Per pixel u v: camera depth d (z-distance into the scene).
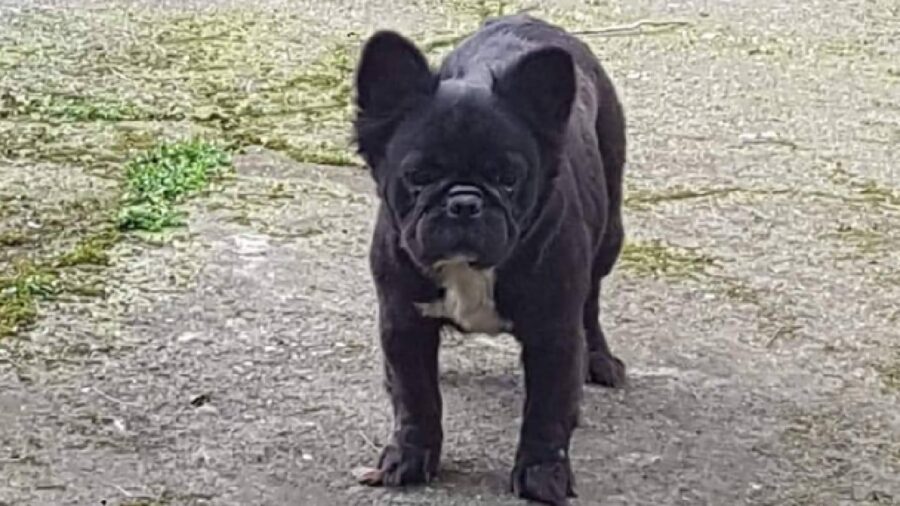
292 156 3.24
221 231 2.83
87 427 2.17
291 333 2.46
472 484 2.06
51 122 3.39
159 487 2.04
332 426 2.19
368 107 1.94
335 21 4.42
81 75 3.77
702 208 3.04
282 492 2.04
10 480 2.05
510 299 1.97
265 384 2.30
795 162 3.33
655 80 3.96
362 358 2.38
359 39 4.23
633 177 3.21
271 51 4.07
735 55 4.21
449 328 2.18
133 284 2.60
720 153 3.37
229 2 4.59
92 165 3.13
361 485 2.05
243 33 4.24
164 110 3.51
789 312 2.60
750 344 2.49
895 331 2.55
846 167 3.31
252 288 2.60
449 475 2.08
